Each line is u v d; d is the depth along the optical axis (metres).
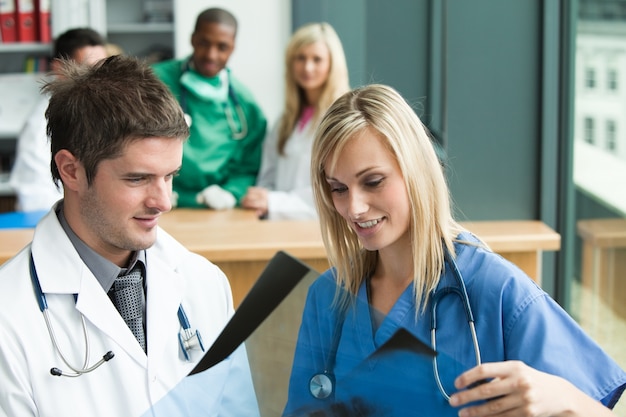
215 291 1.43
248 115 3.59
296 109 3.44
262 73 4.33
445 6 3.49
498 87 3.51
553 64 3.45
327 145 1.27
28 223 2.81
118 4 4.55
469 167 3.54
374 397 1.11
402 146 1.24
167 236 1.43
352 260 1.41
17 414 1.19
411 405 1.10
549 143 3.50
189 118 3.36
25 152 3.27
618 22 3.13
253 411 1.16
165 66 3.56
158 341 1.31
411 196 1.26
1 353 1.20
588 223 3.41
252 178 3.61
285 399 1.15
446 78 3.51
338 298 1.13
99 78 1.20
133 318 1.33
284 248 2.33
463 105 3.52
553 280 3.54
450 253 1.30
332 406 1.14
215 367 1.15
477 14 3.48
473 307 1.27
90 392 1.24
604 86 3.25
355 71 3.79
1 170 4.39
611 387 1.22
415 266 1.29
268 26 4.30
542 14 3.46
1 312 1.22
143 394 1.28
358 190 1.26
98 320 1.26
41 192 3.25
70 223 1.29
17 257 1.31
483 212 3.56
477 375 1.04
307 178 3.41
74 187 1.23
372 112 1.25
